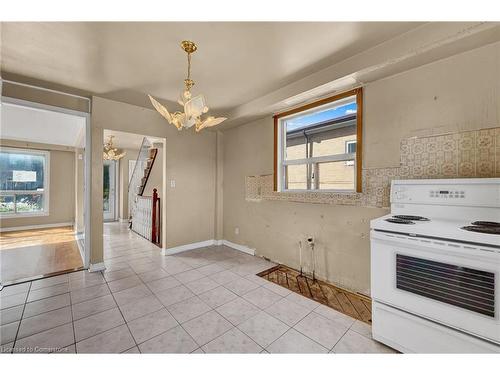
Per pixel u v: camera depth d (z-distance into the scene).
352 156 2.43
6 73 2.33
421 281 1.41
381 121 2.14
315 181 2.90
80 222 4.51
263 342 1.62
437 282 1.35
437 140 1.82
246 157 3.72
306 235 2.81
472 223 1.50
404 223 1.53
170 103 3.19
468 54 1.69
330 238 2.56
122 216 6.72
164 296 2.26
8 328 1.74
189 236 3.89
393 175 2.06
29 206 5.53
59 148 5.67
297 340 1.64
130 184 6.34
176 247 3.72
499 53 1.57
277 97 2.76
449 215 1.68
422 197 1.81
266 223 3.37
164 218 3.61
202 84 2.61
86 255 2.94
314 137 3.37
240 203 3.85
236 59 2.09
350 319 1.90
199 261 3.28
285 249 3.09
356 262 2.33
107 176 6.91
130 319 1.87
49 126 4.05
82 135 3.88
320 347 1.57
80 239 4.18
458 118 1.73
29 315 1.92
